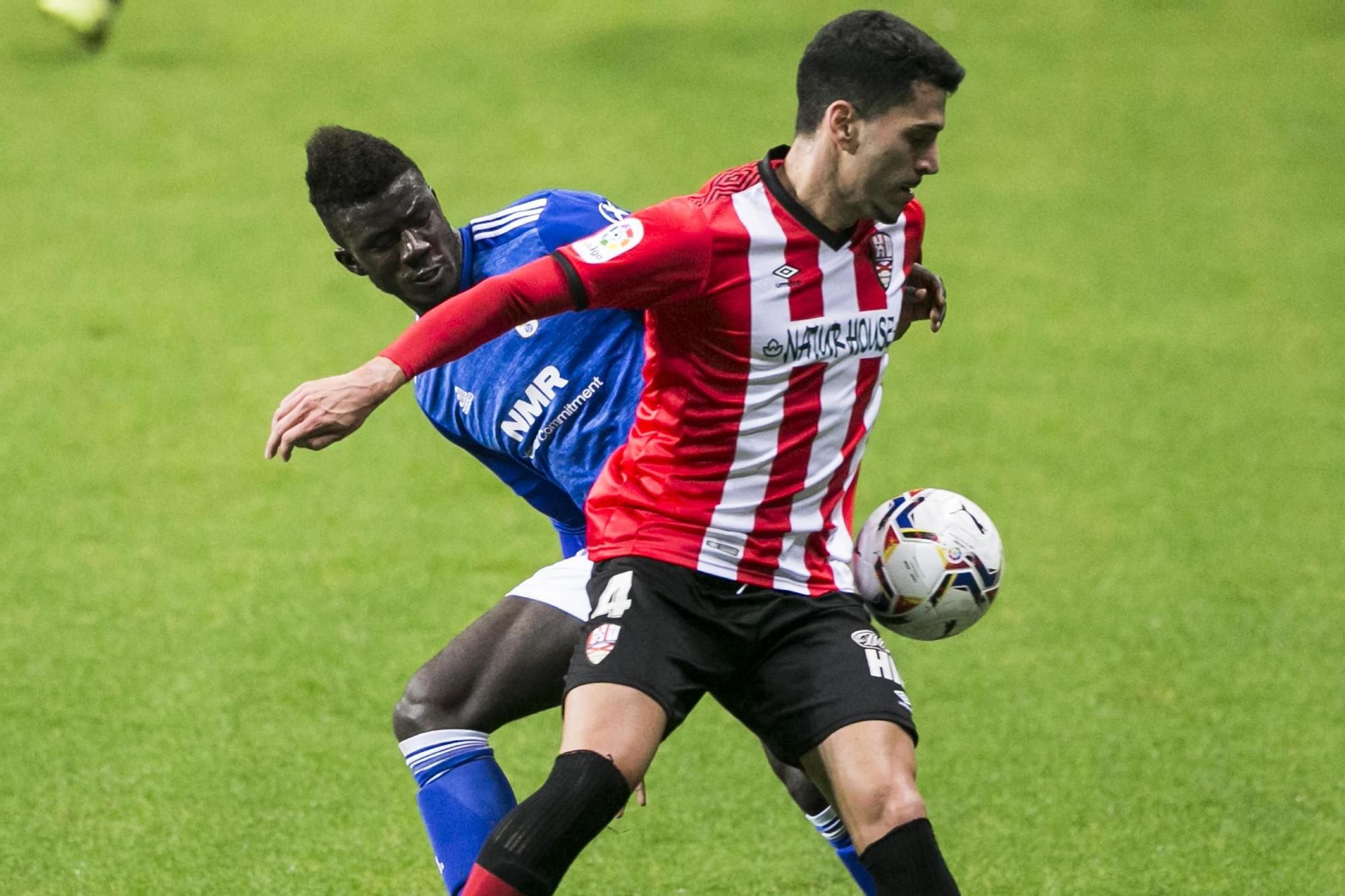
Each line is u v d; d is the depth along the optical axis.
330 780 15.50
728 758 16.05
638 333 11.56
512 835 9.05
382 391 8.91
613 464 10.52
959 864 14.02
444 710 11.22
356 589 20.23
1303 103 42.75
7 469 24.00
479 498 23.42
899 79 9.19
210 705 17.05
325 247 33.94
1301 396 27.25
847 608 10.27
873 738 9.46
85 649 18.41
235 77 44.00
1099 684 17.77
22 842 14.18
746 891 13.52
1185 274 32.97
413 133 39.84
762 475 9.90
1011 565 21.14
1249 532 22.14
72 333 29.42
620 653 9.60
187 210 35.69
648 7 49.66
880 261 10.00
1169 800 15.17
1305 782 15.48
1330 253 33.97
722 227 9.46
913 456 24.80
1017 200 36.94
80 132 40.16
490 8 49.94
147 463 24.38
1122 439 25.53
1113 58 46.09
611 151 38.59
